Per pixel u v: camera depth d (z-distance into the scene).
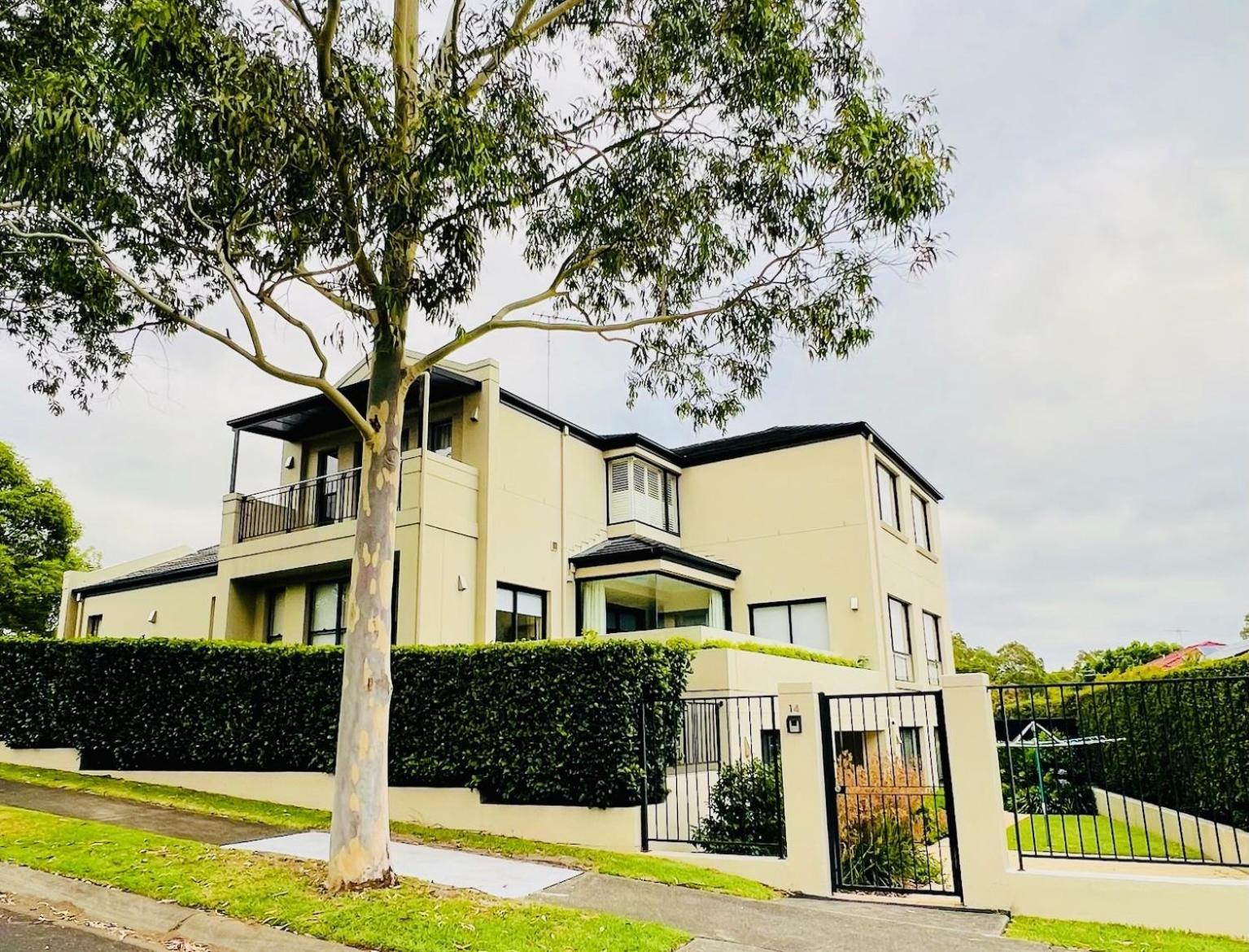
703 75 8.86
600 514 19.39
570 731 9.78
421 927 6.24
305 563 15.76
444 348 8.28
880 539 19.38
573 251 9.45
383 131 7.44
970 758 7.93
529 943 6.06
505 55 8.80
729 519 20.53
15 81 6.96
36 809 9.80
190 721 12.17
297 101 7.02
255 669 12.04
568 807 9.69
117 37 6.49
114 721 12.55
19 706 13.27
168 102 6.89
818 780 8.41
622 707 9.57
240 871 7.45
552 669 10.04
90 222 8.68
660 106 9.25
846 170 8.70
